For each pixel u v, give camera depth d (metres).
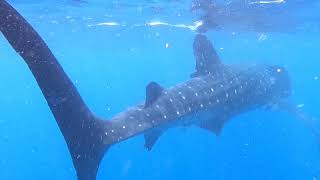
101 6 20.38
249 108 12.59
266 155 66.88
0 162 64.94
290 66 67.00
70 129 6.13
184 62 58.47
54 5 20.25
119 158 60.62
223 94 10.76
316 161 49.81
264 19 22.47
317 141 14.23
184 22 24.23
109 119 7.48
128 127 7.70
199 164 50.09
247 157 59.66
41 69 5.43
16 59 47.31
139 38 33.41
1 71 64.19
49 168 54.06
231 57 50.25
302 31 28.73
